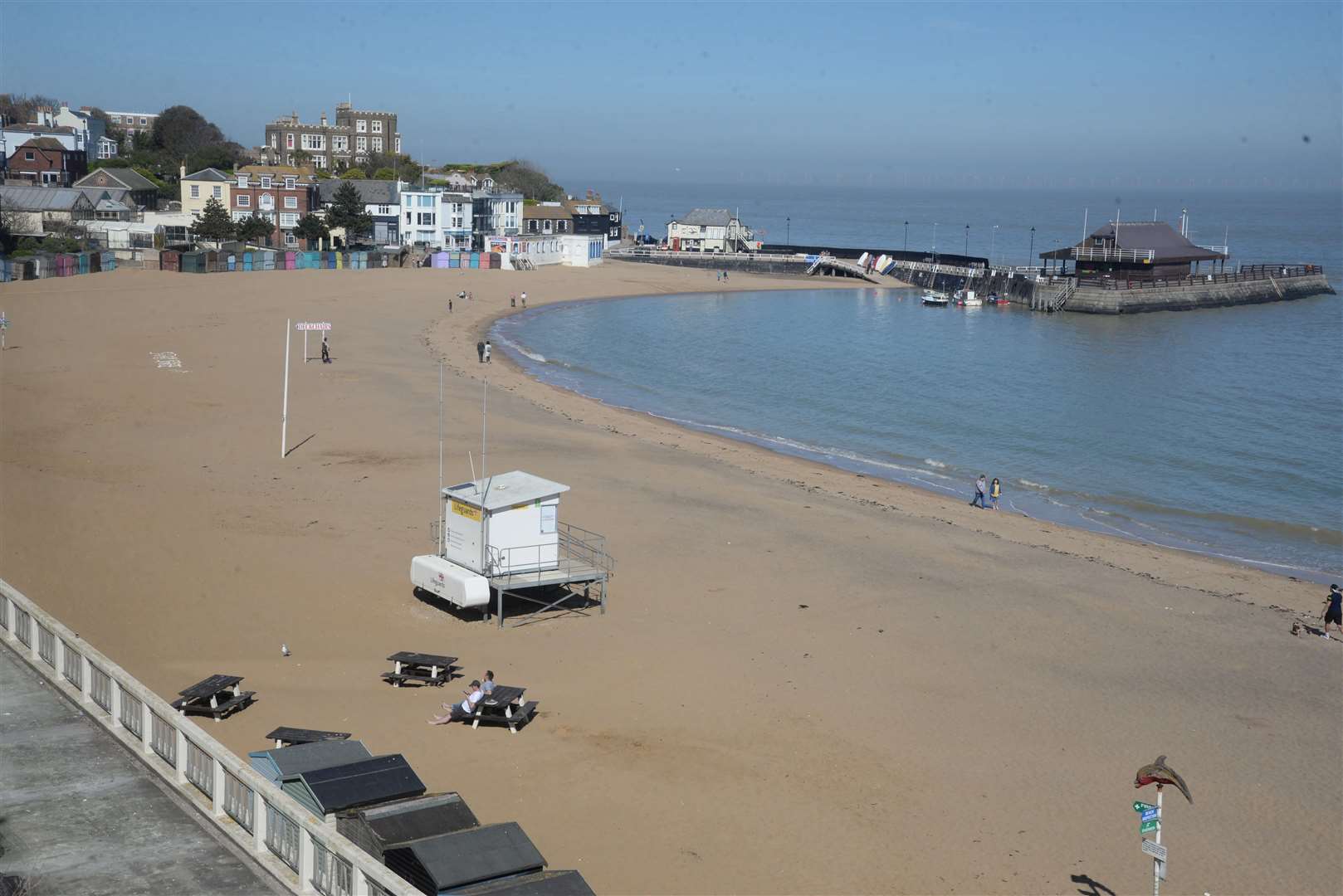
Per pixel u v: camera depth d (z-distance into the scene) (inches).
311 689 1066.7
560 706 1062.4
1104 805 939.3
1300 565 1755.7
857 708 1098.1
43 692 745.6
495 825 606.2
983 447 2561.5
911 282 7081.7
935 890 800.9
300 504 1670.8
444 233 6939.0
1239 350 4352.9
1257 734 1091.9
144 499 1631.4
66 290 4192.9
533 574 1296.8
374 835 597.9
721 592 1418.6
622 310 5260.8
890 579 1507.1
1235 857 869.2
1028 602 1448.1
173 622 1204.5
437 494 1777.8
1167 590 1542.8
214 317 3794.3
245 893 531.8
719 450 2361.0
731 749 994.7
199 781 621.9
